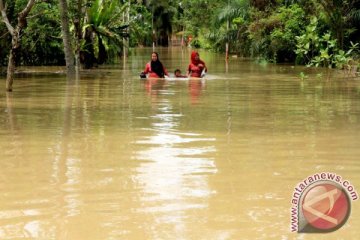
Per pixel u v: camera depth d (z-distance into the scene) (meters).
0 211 5.01
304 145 7.79
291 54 33.16
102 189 5.67
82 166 6.61
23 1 23.50
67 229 4.57
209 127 9.26
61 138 8.30
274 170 6.41
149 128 9.16
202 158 7.01
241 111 11.27
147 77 20.86
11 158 7.01
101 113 10.98
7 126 9.37
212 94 14.67
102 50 27.89
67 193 5.53
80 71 24.80
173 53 51.53
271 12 35.66
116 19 30.19
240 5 40.62
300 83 18.14
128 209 5.04
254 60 35.44
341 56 25.03
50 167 6.55
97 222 4.73
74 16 26.08
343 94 14.66
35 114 10.83
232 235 4.45
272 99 13.45
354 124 9.56
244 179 6.04
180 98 13.70
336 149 7.52
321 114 10.82
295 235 4.45
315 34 28.41
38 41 28.52
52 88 16.41
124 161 6.85
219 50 49.75
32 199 5.34
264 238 4.39
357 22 28.25
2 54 23.48
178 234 4.46
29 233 4.49
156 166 6.61
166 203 5.23
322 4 27.95
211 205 5.15
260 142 8.00
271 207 5.11
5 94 14.68
